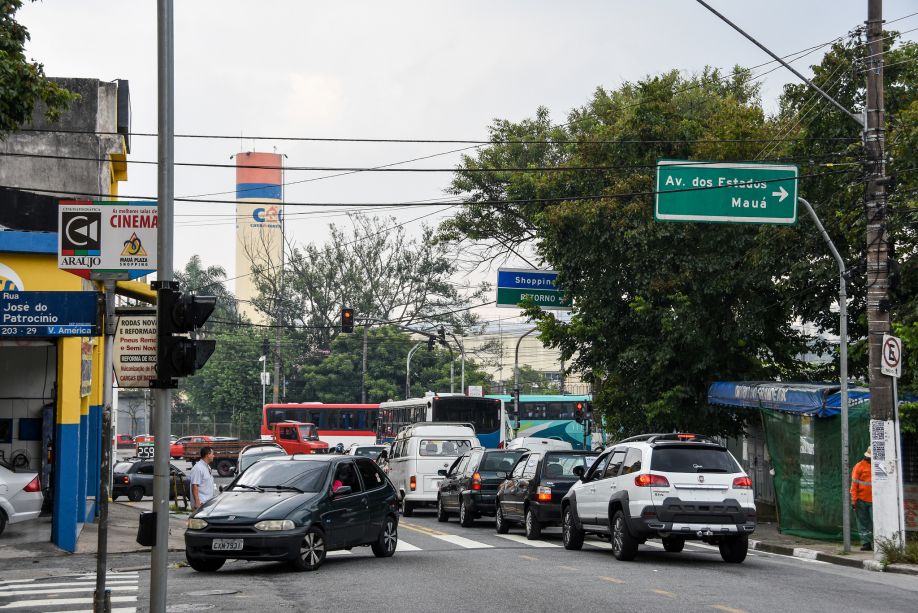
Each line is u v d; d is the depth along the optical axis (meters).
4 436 28.11
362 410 77.56
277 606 14.09
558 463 25.48
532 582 16.47
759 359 33.91
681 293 32.00
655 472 19.30
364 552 22.08
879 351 21.19
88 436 29.34
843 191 28.72
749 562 20.34
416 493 35.62
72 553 22.50
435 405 51.19
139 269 15.29
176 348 13.23
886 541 20.64
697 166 24.12
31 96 16.36
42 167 28.62
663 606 13.75
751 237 31.41
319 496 18.78
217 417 108.25
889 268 21.58
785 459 26.56
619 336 34.59
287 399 98.31
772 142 32.00
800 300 30.70
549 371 133.88
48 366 28.45
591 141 34.66
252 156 131.25
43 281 22.53
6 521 23.50
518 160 49.31
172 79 14.59
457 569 18.48
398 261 94.50
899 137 26.48
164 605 12.78
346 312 48.91
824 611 13.36
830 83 29.48
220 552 17.58
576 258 33.78
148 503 41.44
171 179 14.40
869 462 22.48
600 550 22.83
